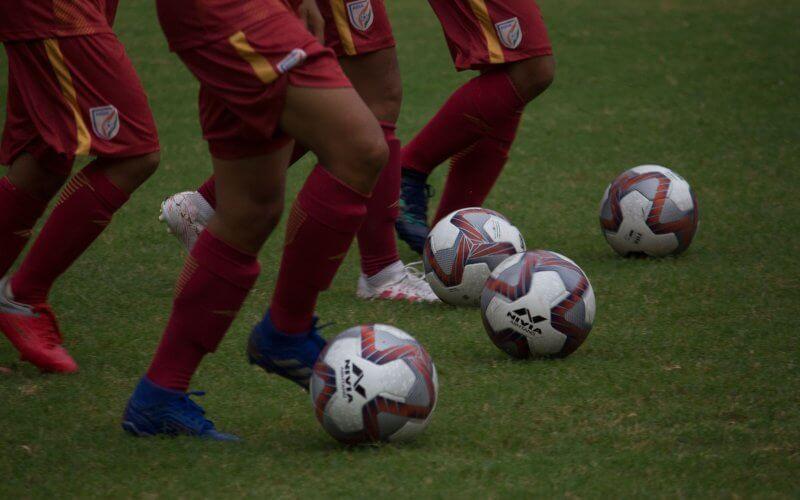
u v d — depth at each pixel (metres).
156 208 27.19
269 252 23.33
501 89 20.50
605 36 52.31
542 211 26.41
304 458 12.09
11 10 14.41
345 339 12.38
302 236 11.82
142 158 15.08
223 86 11.50
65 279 20.98
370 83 19.14
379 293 19.72
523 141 34.56
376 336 12.37
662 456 12.12
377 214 19.20
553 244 23.41
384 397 12.03
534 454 12.21
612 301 18.91
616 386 14.63
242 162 11.88
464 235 18.88
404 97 41.59
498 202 27.30
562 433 12.92
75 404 14.20
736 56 47.53
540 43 20.06
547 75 20.36
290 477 11.52
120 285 20.59
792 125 35.84
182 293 12.36
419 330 17.64
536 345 15.75
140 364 16.03
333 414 12.08
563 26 54.75
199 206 20.66
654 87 42.41
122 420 13.06
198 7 11.36
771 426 13.13
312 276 12.10
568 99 40.78
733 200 26.81
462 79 44.41
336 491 11.08
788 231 23.80
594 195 28.03
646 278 20.30
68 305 19.23
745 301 18.77
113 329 17.80
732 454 12.20
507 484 11.26
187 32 11.58
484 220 19.14
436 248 18.94
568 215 26.03
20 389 14.88
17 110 15.12
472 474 11.53
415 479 11.37
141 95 14.95
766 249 22.38
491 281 16.16
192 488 11.26
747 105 39.06
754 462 11.95
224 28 11.31
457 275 18.78
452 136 21.41
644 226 21.47
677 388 14.55
